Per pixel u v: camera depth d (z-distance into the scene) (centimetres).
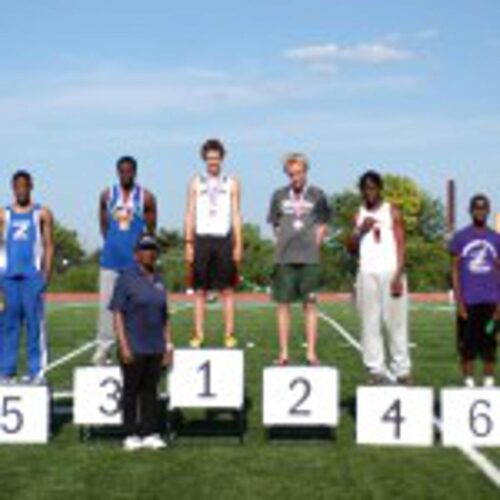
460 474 867
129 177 1173
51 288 5950
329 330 2503
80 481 841
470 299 1202
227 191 1184
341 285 6222
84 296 5666
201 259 1183
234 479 849
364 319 1119
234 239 1186
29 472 874
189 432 1061
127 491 806
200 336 1198
